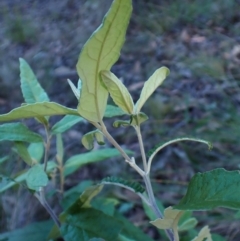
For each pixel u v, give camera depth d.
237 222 0.60
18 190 0.56
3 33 1.62
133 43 1.34
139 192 0.27
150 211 0.39
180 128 0.90
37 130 0.95
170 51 1.24
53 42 1.53
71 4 1.81
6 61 1.39
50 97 1.17
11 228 0.53
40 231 0.37
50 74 1.28
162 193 0.73
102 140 0.27
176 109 0.95
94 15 1.62
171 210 0.23
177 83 1.06
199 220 0.62
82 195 0.30
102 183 0.28
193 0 1.45
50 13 1.78
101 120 0.23
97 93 0.22
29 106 0.23
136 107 0.24
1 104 1.16
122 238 0.33
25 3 1.93
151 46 1.30
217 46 1.21
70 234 0.29
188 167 0.80
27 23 1.67
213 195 0.21
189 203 0.21
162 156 0.83
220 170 0.22
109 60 0.20
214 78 1.02
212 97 0.97
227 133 0.82
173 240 0.26
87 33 1.52
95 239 0.28
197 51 1.20
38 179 0.27
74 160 0.38
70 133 0.95
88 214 0.30
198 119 0.90
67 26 1.64
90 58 0.20
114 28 0.19
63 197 0.39
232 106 0.90
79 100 0.22
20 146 0.32
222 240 0.39
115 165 0.81
